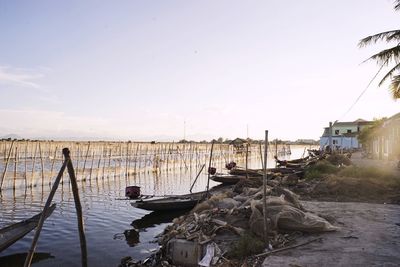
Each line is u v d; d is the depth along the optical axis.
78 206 6.95
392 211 13.22
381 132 37.81
